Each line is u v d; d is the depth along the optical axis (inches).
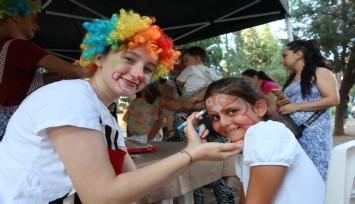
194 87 127.4
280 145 45.1
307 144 101.0
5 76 69.3
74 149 37.1
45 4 134.5
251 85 54.5
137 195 38.6
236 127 52.7
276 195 46.3
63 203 41.8
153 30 44.8
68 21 175.8
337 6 458.6
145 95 147.2
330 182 46.9
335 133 455.8
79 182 36.9
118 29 43.4
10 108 69.6
